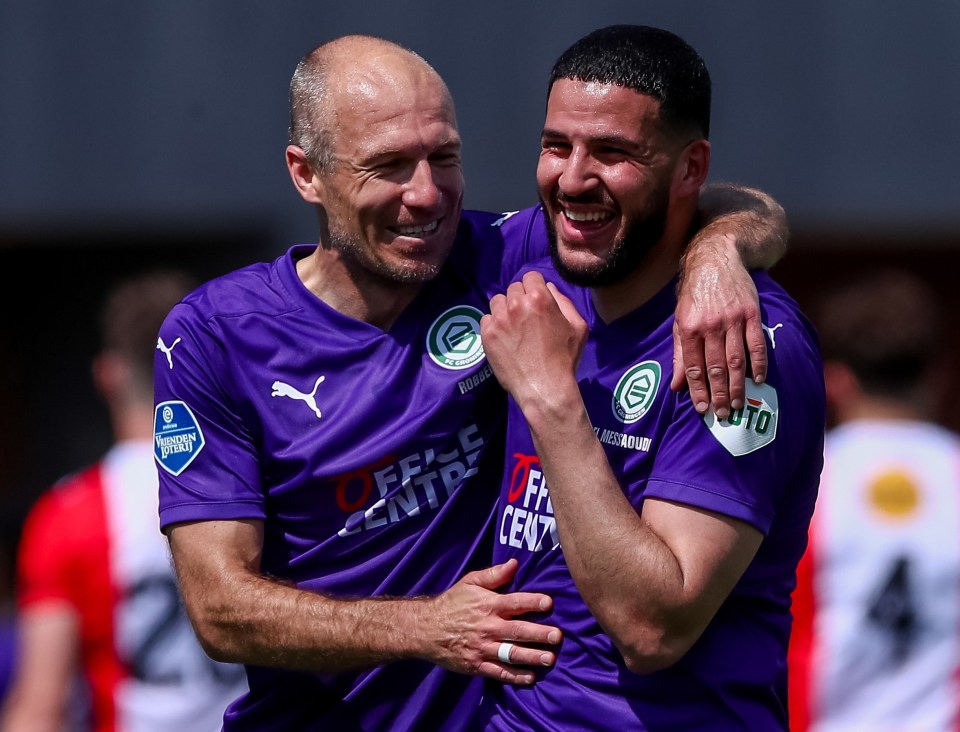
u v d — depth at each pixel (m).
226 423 11.20
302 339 11.16
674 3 21.50
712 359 9.39
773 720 10.20
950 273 24.16
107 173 22.53
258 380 11.12
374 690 11.13
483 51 21.64
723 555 9.34
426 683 11.05
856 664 12.70
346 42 11.19
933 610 12.70
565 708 9.97
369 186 10.69
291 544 11.28
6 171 22.66
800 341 9.75
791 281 24.67
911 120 21.36
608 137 9.63
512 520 10.48
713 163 21.64
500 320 9.77
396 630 10.16
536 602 9.93
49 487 26.58
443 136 10.77
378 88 10.73
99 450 26.52
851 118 21.47
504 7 21.58
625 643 9.29
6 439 26.69
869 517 12.79
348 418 10.96
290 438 11.04
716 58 21.59
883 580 12.71
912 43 21.33
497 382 11.13
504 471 10.73
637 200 9.72
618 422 10.03
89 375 26.22
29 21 22.53
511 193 21.59
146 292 13.89
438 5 21.67
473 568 11.02
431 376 11.05
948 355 24.27
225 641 10.77
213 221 22.45
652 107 9.66
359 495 11.02
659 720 9.79
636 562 9.18
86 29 22.47
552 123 9.85
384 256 10.81
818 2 21.45
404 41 21.77
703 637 9.86
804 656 12.80
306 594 10.57
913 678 12.68
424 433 10.95
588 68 9.76
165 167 22.44
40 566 13.50
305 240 22.27
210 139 22.36
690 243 10.06
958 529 12.73
